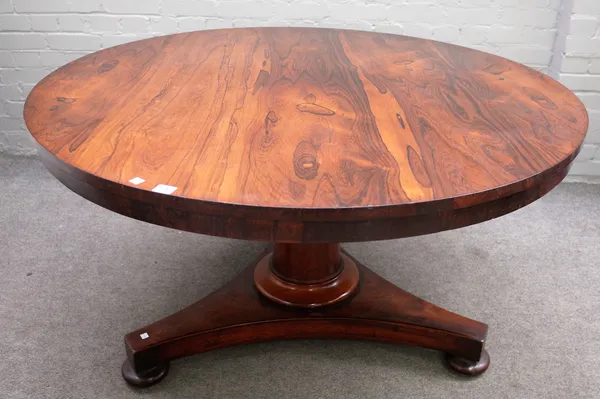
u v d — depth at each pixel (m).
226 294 1.69
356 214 0.98
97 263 2.03
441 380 1.60
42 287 1.90
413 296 1.70
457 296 1.92
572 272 2.05
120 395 1.53
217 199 0.99
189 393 1.54
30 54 2.59
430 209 1.01
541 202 2.48
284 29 2.08
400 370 1.63
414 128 1.29
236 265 2.04
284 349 1.69
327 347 1.70
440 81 1.59
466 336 1.57
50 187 2.50
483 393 1.56
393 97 1.47
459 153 1.17
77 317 1.78
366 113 1.36
